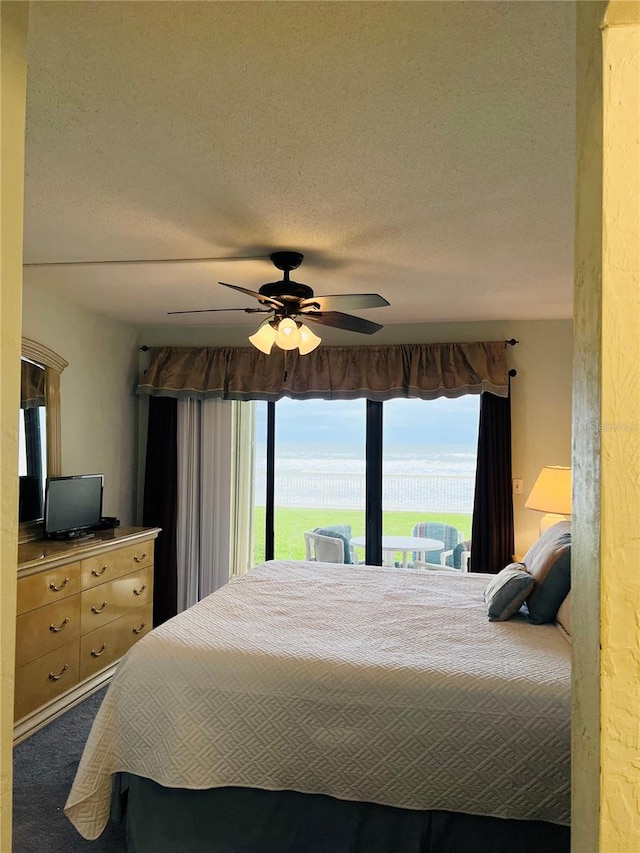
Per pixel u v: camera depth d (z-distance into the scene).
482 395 4.49
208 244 2.83
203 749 2.12
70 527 3.79
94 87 1.55
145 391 4.87
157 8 1.26
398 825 2.02
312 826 2.07
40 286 3.70
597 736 0.65
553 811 1.89
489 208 2.36
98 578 3.60
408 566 4.78
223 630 2.46
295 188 2.18
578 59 0.73
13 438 0.75
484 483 4.45
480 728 1.96
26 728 2.98
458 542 4.69
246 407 5.04
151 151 1.91
